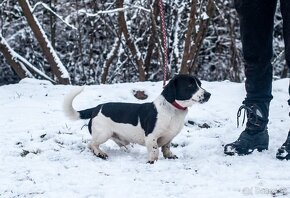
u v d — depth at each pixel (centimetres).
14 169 411
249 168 391
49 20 1420
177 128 438
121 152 479
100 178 379
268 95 460
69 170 405
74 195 343
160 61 1185
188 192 341
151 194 339
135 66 1287
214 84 760
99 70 1434
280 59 1452
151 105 443
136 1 1193
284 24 427
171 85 430
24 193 354
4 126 567
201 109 645
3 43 1099
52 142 503
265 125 459
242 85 729
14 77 1563
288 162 410
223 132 550
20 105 651
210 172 389
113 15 1331
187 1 1216
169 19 1247
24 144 503
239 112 470
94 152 463
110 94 696
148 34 1285
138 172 399
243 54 461
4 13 1377
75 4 1352
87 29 1402
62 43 1480
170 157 457
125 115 455
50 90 732
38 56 1487
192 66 1209
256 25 444
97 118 467
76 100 668
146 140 440
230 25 1334
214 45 1496
